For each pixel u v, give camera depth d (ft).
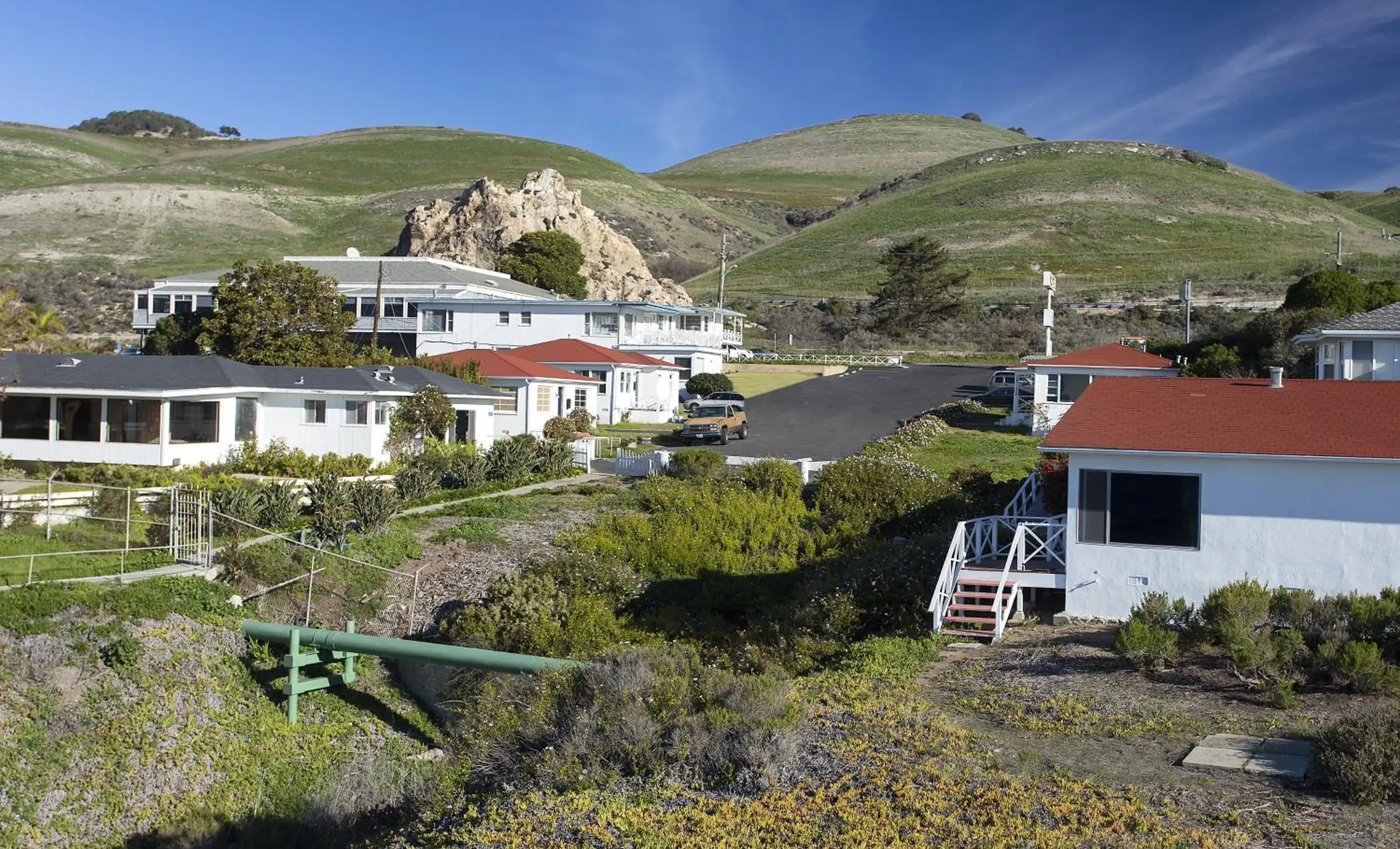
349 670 63.36
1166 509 56.75
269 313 160.04
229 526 77.05
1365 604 47.39
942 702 43.86
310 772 56.54
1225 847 28.40
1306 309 179.93
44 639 56.13
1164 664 46.62
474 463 113.19
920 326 296.10
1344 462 53.16
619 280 291.79
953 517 85.35
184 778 53.52
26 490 85.35
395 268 227.20
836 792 33.60
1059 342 250.16
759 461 108.17
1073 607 58.03
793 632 62.03
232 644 62.34
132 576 65.67
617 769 37.52
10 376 105.50
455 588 75.82
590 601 69.72
